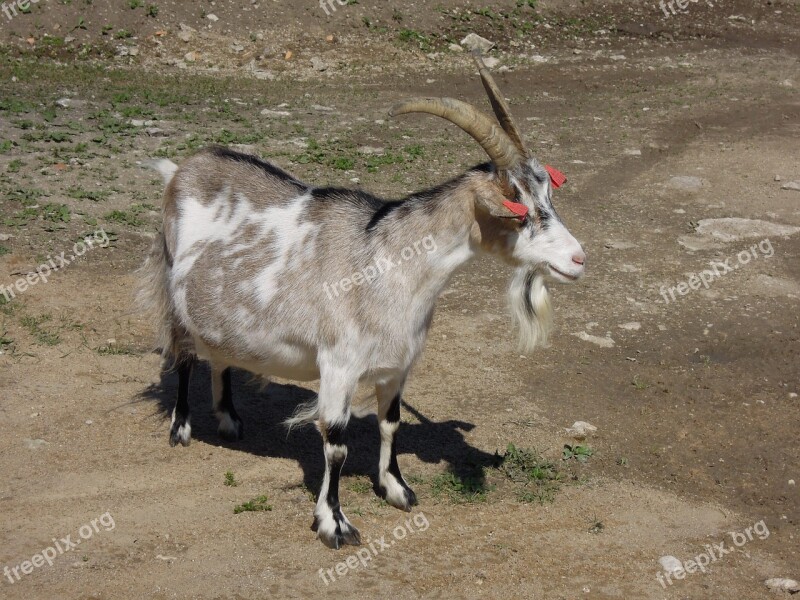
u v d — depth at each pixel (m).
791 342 9.52
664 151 15.23
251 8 20.17
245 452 7.23
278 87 17.50
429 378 8.55
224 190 6.78
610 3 24.09
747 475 7.38
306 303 6.14
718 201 13.19
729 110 17.50
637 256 11.36
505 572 5.93
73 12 18.73
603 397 8.42
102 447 7.08
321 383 6.12
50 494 6.42
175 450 7.14
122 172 12.46
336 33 20.23
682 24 23.67
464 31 21.38
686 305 10.25
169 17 19.41
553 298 10.28
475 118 5.64
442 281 6.09
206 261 6.60
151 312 7.66
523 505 6.75
